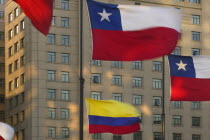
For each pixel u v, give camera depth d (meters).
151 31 60.19
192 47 179.88
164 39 60.44
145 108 172.12
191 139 177.38
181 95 76.88
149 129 171.75
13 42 175.62
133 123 74.12
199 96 77.06
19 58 171.50
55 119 163.00
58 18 166.38
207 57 77.12
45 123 161.75
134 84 172.00
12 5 177.38
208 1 184.25
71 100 165.12
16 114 171.62
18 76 171.50
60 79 164.75
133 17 59.88
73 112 165.00
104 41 59.19
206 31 182.50
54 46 165.25
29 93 163.50
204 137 179.00
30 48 164.12
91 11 59.06
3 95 189.88
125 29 59.53
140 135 170.62
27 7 51.56
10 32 178.00
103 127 72.81
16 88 172.25
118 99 169.12
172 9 60.94
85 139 161.75
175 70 76.75
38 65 163.38
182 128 176.38
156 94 174.12
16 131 170.62
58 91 164.12
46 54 164.50
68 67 165.75
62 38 166.50
